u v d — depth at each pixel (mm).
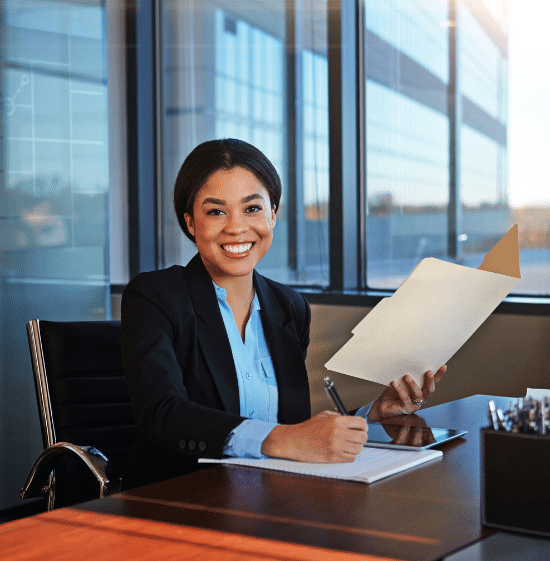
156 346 1386
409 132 3621
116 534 868
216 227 1458
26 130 3619
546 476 835
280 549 803
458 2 3410
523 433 853
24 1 3588
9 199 3551
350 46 3713
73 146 3867
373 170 3758
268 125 3973
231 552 798
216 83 4160
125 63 4332
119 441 1875
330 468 1129
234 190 1451
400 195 3688
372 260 3799
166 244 4457
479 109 3406
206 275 1540
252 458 1205
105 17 4000
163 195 4438
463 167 3484
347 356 1400
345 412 1285
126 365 1386
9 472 3512
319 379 3520
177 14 4242
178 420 1237
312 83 3812
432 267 1317
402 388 1512
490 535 846
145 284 1482
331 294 3541
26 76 3609
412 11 3545
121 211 4383
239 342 1536
